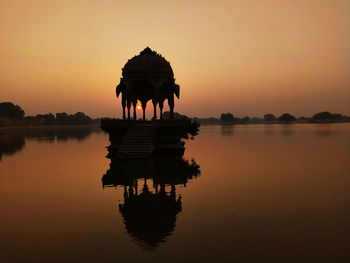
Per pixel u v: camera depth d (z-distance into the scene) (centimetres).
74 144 3956
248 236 771
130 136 2403
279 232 798
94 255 670
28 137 5897
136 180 1498
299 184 1395
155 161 2150
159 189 1298
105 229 827
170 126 2495
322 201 1103
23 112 17312
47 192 1262
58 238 768
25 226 857
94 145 3778
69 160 2281
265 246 710
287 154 2616
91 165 2006
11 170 1831
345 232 796
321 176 1588
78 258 657
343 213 959
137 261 639
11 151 3005
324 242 732
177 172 1708
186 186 1355
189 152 2798
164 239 754
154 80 2669
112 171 1759
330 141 4166
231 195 1192
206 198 1148
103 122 2562
